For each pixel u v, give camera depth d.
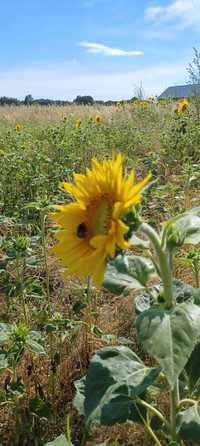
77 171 1.92
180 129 2.24
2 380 0.73
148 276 0.47
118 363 0.49
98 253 0.40
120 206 0.39
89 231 0.43
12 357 0.66
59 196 1.39
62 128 2.70
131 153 2.27
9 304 0.88
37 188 1.59
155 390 0.56
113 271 0.47
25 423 0.67
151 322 0.39
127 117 3.49
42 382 0.75
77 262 0.42
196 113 2.71
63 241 0.44
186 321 0.39
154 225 1.18
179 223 0.45
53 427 0.68
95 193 0.43
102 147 2.31
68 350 0.79
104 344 0.80
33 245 1.02
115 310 0.91
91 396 0.47
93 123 3.01
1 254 1.10
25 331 0.65
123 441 0.64
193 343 0.38
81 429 0.68
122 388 0.51
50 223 1.30
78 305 0.79
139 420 0.51
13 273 1.02
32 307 0.92
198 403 0.51
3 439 0.66
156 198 1.36
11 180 1.63
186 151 2.02
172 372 0.37
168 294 0.45
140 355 0.79
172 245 0.44
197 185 1.52
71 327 0.79
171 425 0.51
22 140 2.52
